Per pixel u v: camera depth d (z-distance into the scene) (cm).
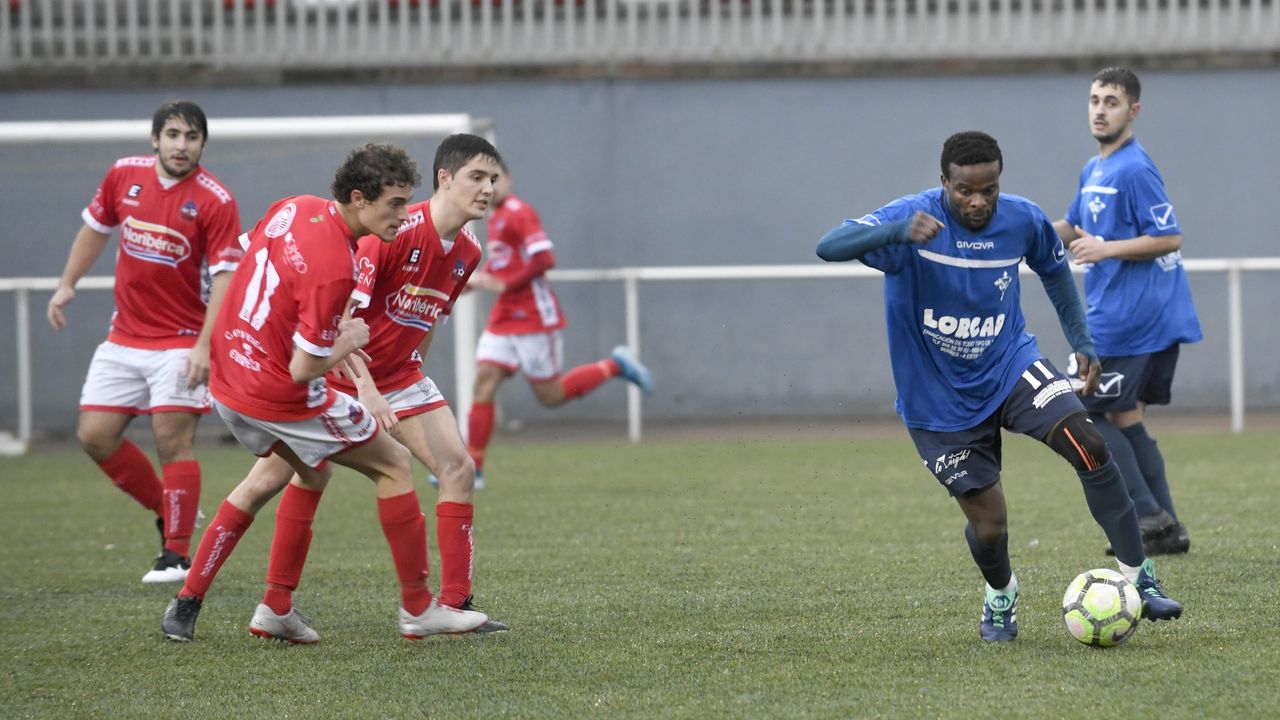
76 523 2800
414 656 1623
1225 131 4888
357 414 1641
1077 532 2444
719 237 4984
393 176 1537
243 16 4972
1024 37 4912
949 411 1611
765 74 4950
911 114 4950
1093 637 1555
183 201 2164
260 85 4981
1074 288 1705
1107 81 2258
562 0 5003
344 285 1530
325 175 4738
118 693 1490
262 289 1585
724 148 4972
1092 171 2306
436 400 1817
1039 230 1625
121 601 2006
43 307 4759
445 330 4750
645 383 3372
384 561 2297
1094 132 2283
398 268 1722
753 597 1928
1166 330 2247
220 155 4656
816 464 3622
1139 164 2231
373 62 4978
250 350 1609
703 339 4938
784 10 4984
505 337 3228
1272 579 1962
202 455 4053
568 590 2014
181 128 2125
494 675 1523
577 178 4991
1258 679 1421
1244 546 2248
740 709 1366
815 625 1739
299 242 1548
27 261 4781
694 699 1406
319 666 1586
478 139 1738
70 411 4778
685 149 4975
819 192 4969
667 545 2400
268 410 1609
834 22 4966
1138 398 2244
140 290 2212
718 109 4966
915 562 2178
